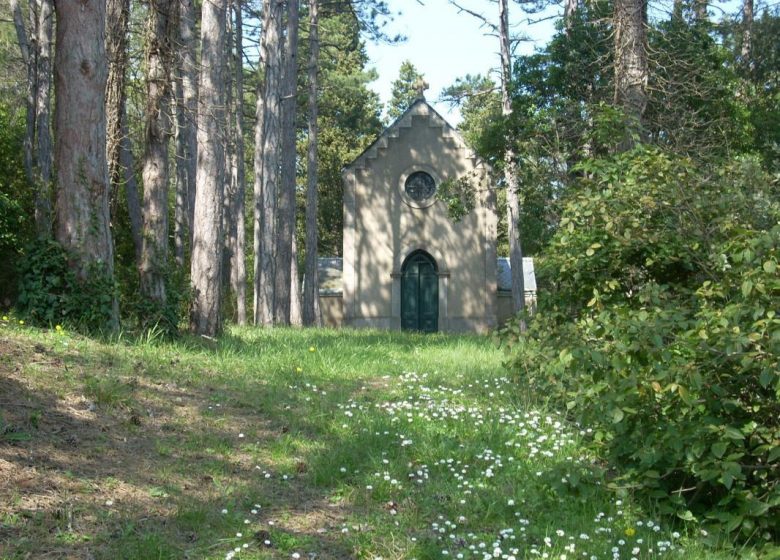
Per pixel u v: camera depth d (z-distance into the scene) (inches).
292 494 257.0
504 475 279.4
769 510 224.8
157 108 561.9
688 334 228.8
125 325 504.1
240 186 1384.1
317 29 1355.8
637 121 447.5
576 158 870.4
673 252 322.0
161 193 553.0
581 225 355.9
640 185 333.4
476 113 1700.3
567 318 359.6
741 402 235.1
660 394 230.7
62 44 455.2
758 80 1208.8
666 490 247.4
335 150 2052.2
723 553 217.0
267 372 437.1
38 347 356.5
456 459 296.8
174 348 475.2
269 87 1165.1
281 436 311.9
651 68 733.9
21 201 940.0
